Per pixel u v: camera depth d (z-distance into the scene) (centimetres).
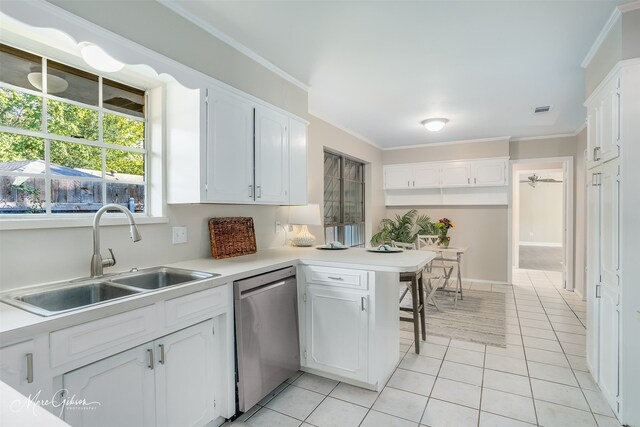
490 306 433
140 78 208
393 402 215
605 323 216
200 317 172
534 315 396
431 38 226
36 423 58
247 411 205
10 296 142
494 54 249
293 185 288
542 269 703
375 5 190
